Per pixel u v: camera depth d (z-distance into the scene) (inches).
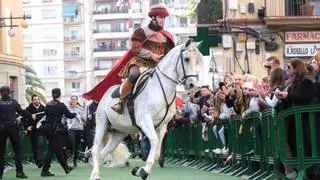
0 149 623.5
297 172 426.0
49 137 655.8
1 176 625.9
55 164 904.9
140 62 440.8
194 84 417.1
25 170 774.5
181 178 553.0
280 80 459.2
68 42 4188.0
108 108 452.4
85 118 903.1
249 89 510.9
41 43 4220.0
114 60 4028.1
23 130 915.4
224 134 601.6
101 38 4028.1
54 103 659.4
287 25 1092.5
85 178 612.1
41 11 4222.4
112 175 616.7
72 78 4173.2
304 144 405.7
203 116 690.8
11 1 1590.8
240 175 541.0
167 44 447.5
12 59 1567.4
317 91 421.1
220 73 1115.9
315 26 1090.7
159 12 440.8
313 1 1109.7
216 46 1139.9
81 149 957.2
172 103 431.8
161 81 425.7
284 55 1099.3
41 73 4212.6
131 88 433.4
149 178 564.1
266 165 480.7
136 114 429.4
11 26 1332.4
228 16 1112.2
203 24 1219.9
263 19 1101.1
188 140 772.6
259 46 1106.1
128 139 1050.1
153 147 416.8
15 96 1599.4
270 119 445.1
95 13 4052.7
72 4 4192.9
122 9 3986.2
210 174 590.2
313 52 1093.8
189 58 417.1
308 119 403.5
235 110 570.3
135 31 440.5
